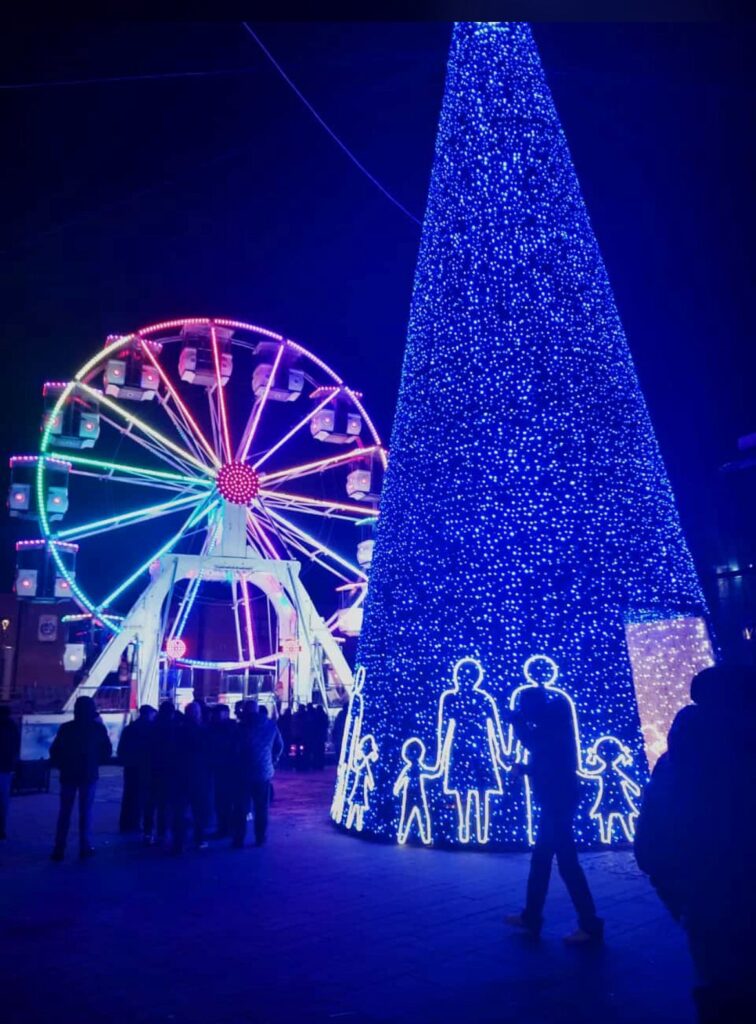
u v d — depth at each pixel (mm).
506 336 8836
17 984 4523
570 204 9297
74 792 8242
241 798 8562
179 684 24906
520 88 9484
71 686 36906
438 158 9781
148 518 23172
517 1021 3902
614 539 8391
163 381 23156
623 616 8359
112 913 5969
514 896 6152
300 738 17625
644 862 2859
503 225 9109
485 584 8289
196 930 5488
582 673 7980
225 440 24547
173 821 8250
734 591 16719
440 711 8188
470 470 8625
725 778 2578
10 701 25750
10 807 12578
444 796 8000
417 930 5367
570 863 5137
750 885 2447
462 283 9148
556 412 8625
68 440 21281
